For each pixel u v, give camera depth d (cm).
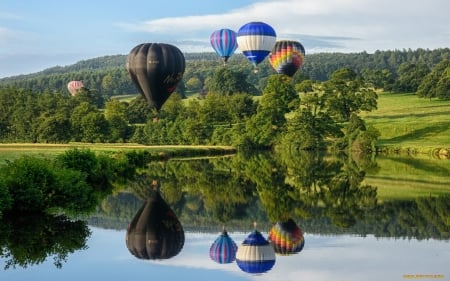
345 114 8694
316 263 1664
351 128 7794
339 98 8500
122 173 4138
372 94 8819
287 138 8256
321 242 1959
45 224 2130
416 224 2278
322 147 8156
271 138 8425
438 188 3453
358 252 1806
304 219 2402
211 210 2619
